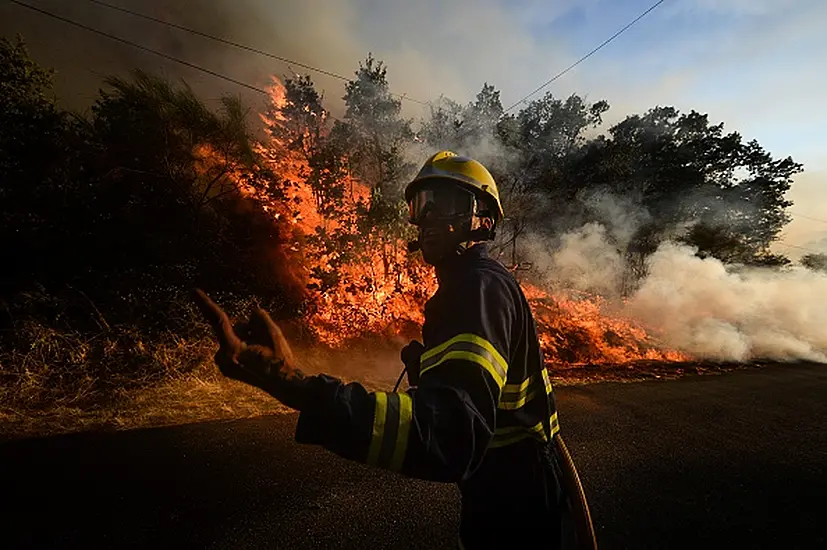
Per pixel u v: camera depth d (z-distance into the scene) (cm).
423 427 80
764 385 820
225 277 742
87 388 521
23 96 723
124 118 722
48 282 625
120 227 689
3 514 290
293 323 735
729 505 364
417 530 306
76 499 313
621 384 768
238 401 535
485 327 98
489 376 92
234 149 809
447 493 356
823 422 604
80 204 658
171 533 286
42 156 671
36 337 546
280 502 329
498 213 140
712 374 915
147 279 663
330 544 286
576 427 530
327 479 366
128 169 702
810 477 425
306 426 79
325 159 856
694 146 1636
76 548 265
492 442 126
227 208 827
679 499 370
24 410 467
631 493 374
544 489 130
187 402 519
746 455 472
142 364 567
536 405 129
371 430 78
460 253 130
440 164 135
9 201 630
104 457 377
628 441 493
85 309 609
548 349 1000
